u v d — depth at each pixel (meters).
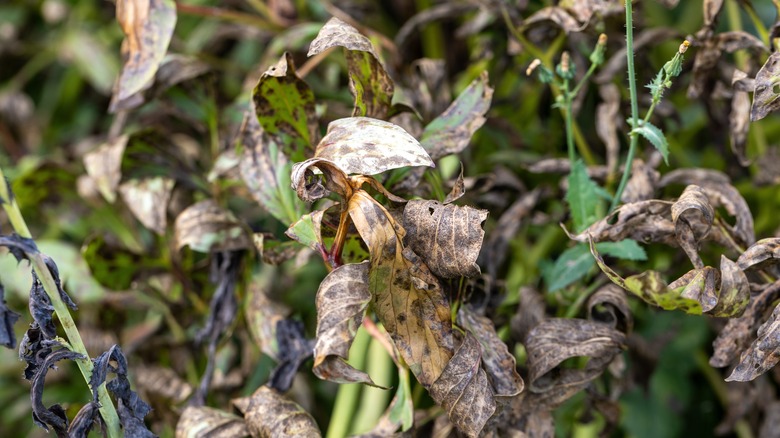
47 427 0.70
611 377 0.88
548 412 0.75
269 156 0.78
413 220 0.69
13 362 1.02
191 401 0.82
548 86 0.89
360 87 0.71
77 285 0.90
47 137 1.14
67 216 0.97
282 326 0.81
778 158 0.87
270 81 0.73
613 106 0.84
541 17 0.81
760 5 1.02
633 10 0.79
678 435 0.94
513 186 0.87
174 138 1.00
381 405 0.87
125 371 0.71
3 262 0.93
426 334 0.70
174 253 0.87
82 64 1.11
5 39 1.15
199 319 0.89
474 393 0.69
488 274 0.82
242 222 0.82
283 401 0.75
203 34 1.03
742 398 0.88
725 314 0.69
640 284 0.69
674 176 0.80
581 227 0.77
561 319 0.75
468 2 0.89
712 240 0.75
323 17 0.96
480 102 0.76
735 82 0.75
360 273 0.68
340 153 0.68
